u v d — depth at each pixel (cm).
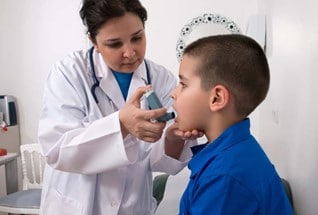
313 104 122
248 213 73
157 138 94
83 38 296
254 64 82
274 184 81
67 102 107
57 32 300
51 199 114
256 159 79
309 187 130
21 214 239
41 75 308
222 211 72
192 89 83
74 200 109
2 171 292
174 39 283
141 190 114
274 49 204
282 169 181
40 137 105
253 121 273
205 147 86
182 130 87
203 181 76
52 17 299
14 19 305
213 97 81
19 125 316
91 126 99
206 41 85
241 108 83
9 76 313
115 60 103
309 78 127
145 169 115
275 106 200
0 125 297
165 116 92
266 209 77
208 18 277
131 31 98
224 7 275
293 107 153
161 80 127
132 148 100
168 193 268
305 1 131
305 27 131
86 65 116
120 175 109
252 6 271
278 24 191
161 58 287
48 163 106
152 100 96
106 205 108
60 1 296
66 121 105
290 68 159
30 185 276
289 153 163
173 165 116
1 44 310
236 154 77
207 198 74
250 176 75
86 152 99
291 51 156
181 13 280
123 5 95
